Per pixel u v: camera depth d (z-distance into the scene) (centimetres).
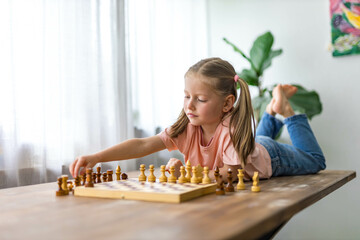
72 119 183
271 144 136
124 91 214
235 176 112
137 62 229
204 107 113
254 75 244
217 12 291
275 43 266
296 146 159
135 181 106
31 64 165
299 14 259
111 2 208
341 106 242
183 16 273
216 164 122
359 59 238
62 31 182
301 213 244
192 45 279
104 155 114
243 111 115
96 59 197
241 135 112
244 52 280
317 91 250
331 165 244
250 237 53
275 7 268
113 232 51
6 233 53
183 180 100
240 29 282
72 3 186
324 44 249
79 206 74
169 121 252
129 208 70
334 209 238
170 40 257
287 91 173
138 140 124
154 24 243
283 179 126
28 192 97
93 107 194
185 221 57
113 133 204
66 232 52
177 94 264
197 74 112
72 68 184
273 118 178
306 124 162
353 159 238
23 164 161
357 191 234
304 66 255
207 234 49
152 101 233
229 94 118
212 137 124
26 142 162
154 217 61
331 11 244
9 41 154
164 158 240
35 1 167
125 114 213
